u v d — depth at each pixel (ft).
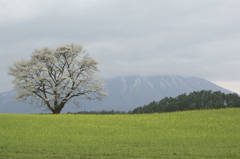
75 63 211.41
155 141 84.48
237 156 63.82
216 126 119.85
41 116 156.25
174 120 139.33
